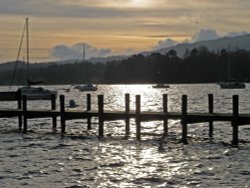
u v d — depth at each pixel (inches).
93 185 808.9
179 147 1216.2
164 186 798.5
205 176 868.0
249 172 898.1
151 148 1203.9
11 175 885.8
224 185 800.3
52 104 1670.8
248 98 3853.3
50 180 844.6
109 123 1851.6
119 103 3575.3
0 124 1913.1
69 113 1461.6
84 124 1828.2
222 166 958.4
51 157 1082.1
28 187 796.6
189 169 931.3
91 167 957.2
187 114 1273.4
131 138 1395.2
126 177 865.5
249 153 1117.7
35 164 994.1
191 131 1569.9
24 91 3425.2
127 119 1421.0
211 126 1414.9
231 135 1462.8
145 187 794.8
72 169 939.3
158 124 1809.8
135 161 1021.2
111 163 998.4
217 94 4803.2
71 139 1393.9
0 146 1269.7
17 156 1100.5
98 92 6235.2
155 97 4618.6
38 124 1867.6
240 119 1210.6
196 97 4261.8
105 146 1245.7
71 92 6220.5
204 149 1181.1
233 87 5925.2
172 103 3452.3
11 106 3341.5
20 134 1537.9
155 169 934.4
